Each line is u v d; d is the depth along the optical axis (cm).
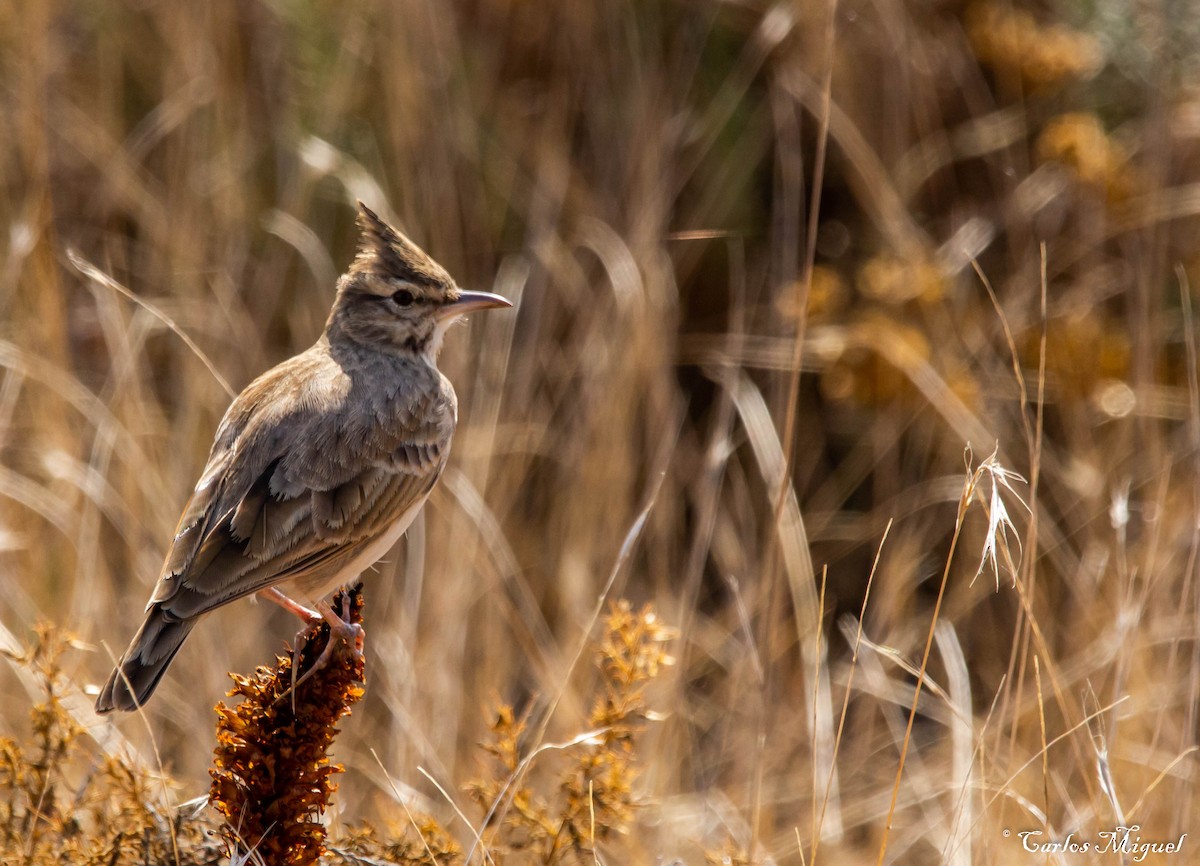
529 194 1367
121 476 1193
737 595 973
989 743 1082
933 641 1230
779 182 1367
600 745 791
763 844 1041
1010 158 1379
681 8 1400
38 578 1160
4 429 1202
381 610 1227
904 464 1316
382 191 1338
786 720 1161
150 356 1342
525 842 809
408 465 846
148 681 713
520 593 1220
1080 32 1442
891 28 1347
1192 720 937
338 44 1402
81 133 1379
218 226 1332
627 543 847
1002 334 1326
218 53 1375
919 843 1121
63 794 887
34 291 1270
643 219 1273
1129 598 980
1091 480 1223
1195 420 1067
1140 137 1386
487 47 1416
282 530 775
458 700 1105
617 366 1223
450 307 901
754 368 1333
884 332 1299
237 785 685
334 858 759
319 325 1298
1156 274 1299
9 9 1392
